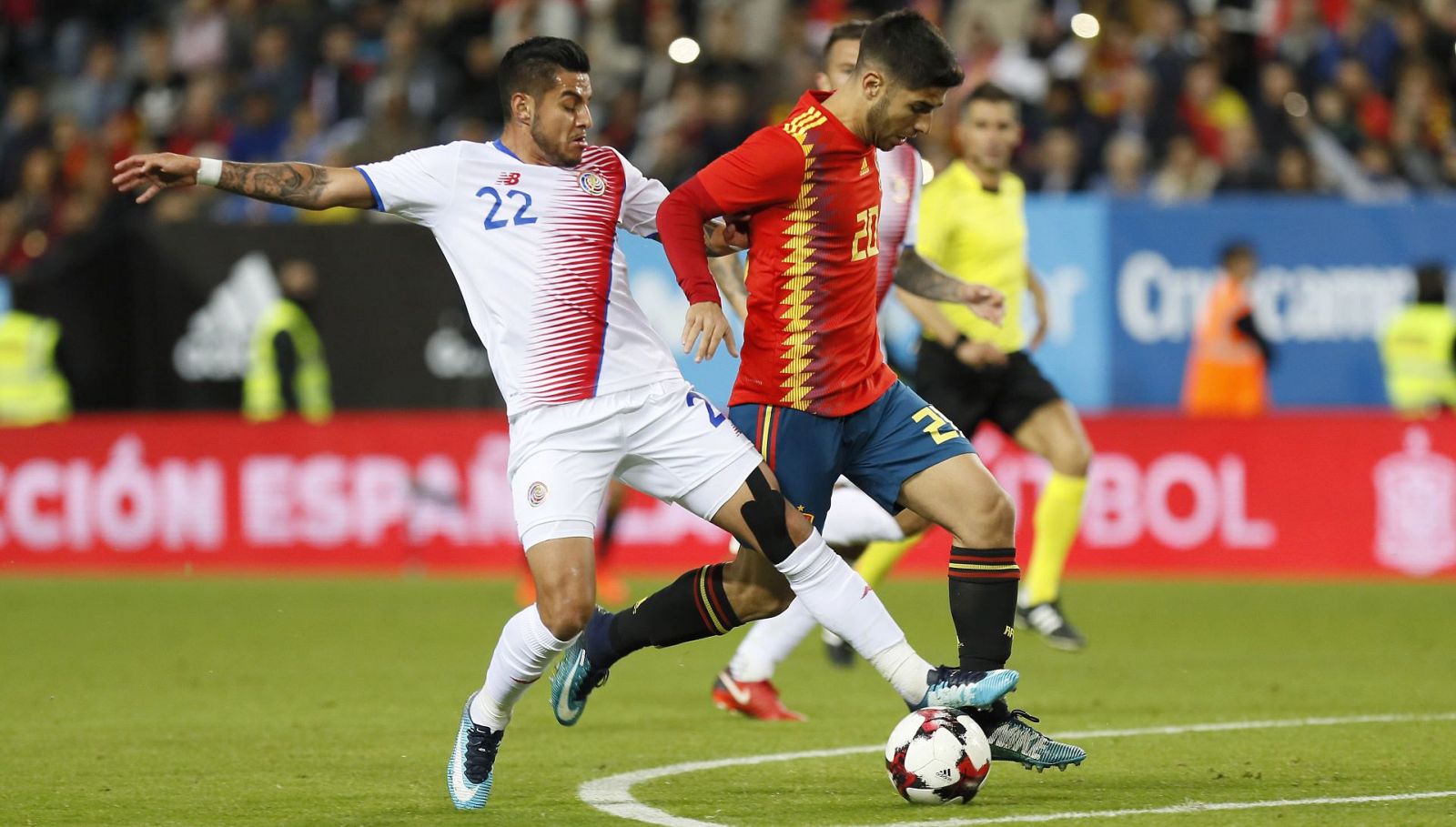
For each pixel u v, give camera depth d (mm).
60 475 51875
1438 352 50219
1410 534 48656
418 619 40750
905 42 19047
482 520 50719
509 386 19281
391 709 27438
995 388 31797
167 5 70625
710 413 19500
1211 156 59219
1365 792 19297
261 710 27375
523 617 18625
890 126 19375
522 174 19219
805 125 19438
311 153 59344
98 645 36281
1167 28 61812
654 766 21734
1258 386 50594
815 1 65375
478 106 61594
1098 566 49469
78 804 19375
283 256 51156
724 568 20594
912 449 19969
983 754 18578
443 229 19328
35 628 39312
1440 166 59781
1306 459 48969
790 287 19719
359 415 51156
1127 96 58625
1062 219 50594
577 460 18938
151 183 18406
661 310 49688
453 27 62562
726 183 19234
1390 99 62062
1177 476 49188
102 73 67375
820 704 27922
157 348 51562
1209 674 31219
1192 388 50625
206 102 61906
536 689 29812
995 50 61031
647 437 19266
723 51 59219
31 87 66125
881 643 19516
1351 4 63594
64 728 25484
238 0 65875
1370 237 50438
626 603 42438
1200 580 48469
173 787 20469
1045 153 56625
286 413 51500
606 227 19359
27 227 59312
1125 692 28766
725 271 22047
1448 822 17469
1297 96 58875
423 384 51438
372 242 51125
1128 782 20062
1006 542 19812
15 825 18188
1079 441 31703
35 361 51938
